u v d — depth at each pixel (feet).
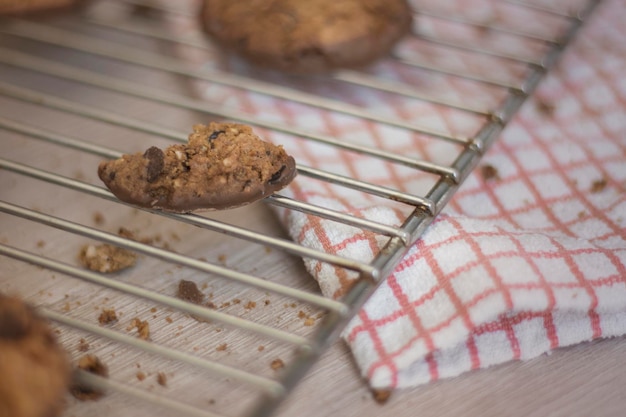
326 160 1.51
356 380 1.26
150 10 1.77
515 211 1.46
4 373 1.10
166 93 1.59
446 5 1.83
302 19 1.55
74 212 1.45
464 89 1.65
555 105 1.62
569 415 1.23
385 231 1.30
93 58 1.71
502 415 1.23
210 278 1.37
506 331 1.29
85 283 1.36
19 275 1.36
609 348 1.30
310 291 1.35
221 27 1.59
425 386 1.26
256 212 1.46
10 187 1.48
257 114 1.59
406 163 1.40
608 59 1.70
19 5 1.61
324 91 1.64
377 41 1.56
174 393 1.24
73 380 1.17
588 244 1.35
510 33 1.64
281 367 1.27
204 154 1.32
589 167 1.51
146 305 1.33
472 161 1.41
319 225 1.37
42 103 1.49
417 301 1.29
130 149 1.54
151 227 1.43
